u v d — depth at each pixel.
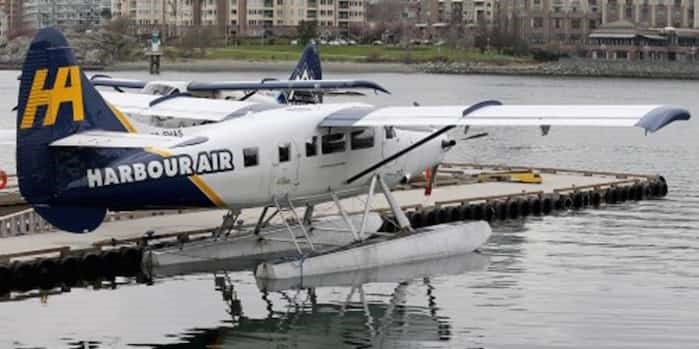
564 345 55.59
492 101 68.06
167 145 64.31
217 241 71.25
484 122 65.81
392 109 69.81
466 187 97.44
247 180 66.81
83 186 62.44
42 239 71.50
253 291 65.06
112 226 76.31
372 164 71.69
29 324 57.88
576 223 88.44
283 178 68.12
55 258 66.50
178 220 78.88
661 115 62.47
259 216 78.94
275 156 67.56
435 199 89.38
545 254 76.19
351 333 57.62
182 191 64.75
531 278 69.12
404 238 72.25
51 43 61.81
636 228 86.81
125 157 63.34
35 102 61.53
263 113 68.94
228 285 66.19
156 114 82.25
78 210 63.25
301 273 67.69
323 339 56.59
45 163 61.91
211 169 65.38
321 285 66.50
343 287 66.19
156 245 71.06
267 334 57.25
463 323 59.38
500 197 90.38
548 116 65.12
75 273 67.50
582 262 73.88
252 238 72.56
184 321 59.06
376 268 70.50
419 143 73.50
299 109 69.62
